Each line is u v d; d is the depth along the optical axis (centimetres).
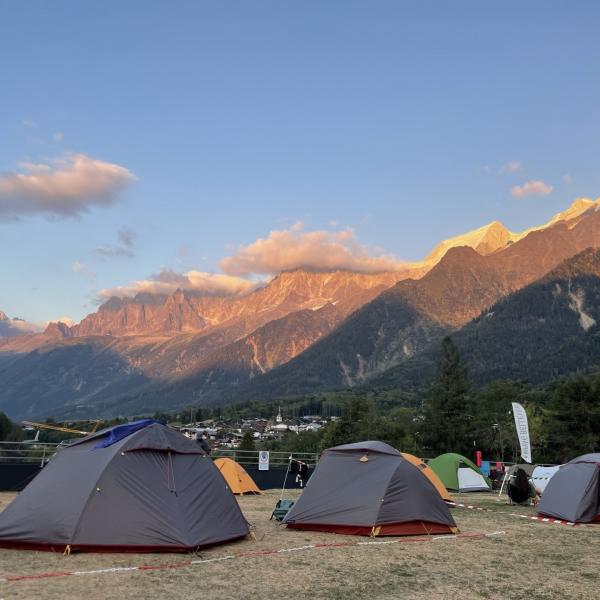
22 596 857
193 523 1237
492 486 3195
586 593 950
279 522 1706
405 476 1527
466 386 5888
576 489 1820
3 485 2547
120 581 956
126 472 1233
